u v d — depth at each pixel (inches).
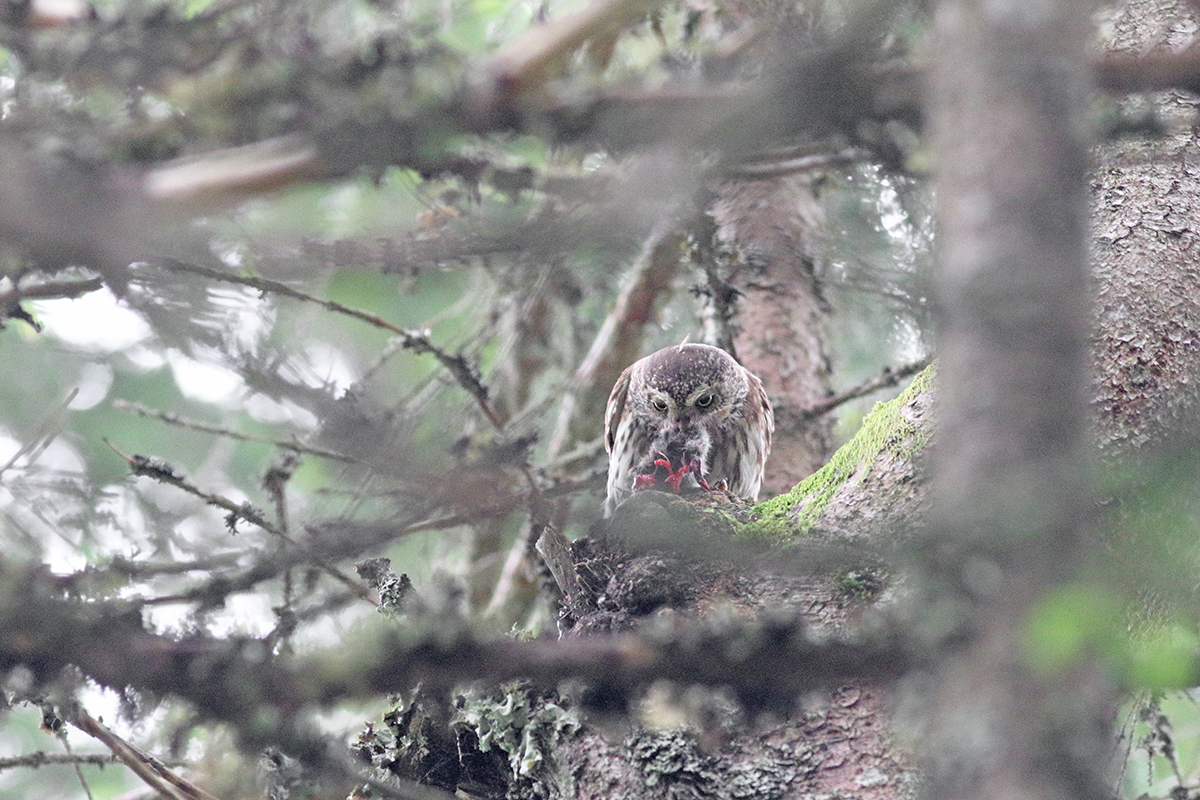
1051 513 107.9
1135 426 292.2
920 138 162.2
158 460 317.7
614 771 273.4
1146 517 147.8
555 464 493.0
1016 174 115.5
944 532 114.4
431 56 181.5
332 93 171.9
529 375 520.4
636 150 170.9
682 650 160.2
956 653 116.3
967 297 113.9
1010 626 108.2
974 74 119.6
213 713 174.4
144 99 222.4
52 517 323.3
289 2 222.7
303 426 315.6
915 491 308.7
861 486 318.7
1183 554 145.9
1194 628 246.1
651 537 305.6
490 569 526.3
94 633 177.2
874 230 292.4
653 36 300.4
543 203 236.5
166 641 178.2
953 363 114.0
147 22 216.5
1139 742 366.6
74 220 166.6
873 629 155.6
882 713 264.2
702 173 185.5
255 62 203.0
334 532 244.7
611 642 163.8
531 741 286.5
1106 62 164.1
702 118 161.6
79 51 215.2
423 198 261.1
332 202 300.5
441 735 303.6
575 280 421.1
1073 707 106.0
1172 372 302.0
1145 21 321.1
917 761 252.8
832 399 494.6
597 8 168.1
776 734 266.5
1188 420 297.1
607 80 175.3
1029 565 108.2
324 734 216.7
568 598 323.6
